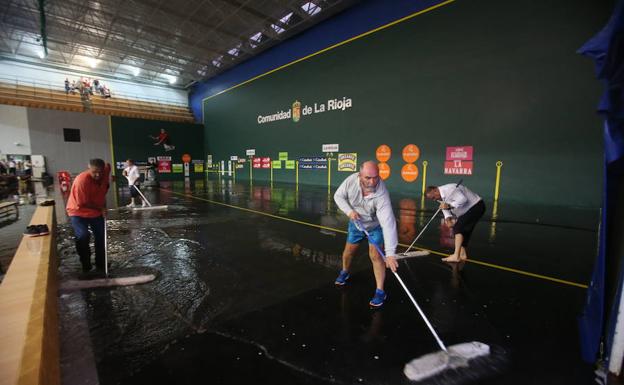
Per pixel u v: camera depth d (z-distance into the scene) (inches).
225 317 95.0
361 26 442.0
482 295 111.0
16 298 71.6
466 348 78.7
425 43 374.0
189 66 732.7
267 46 601.0
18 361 50.4
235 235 197.8
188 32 569.3
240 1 463.2
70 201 126.6
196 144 845.8
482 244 172.7
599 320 71.4
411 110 394.9
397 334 86.7
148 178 555.2
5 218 247.3
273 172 631.8
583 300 107.0
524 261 146.2
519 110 307.1
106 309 99.3
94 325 89.7
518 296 110.1
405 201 333.4
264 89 631.8
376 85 431.2
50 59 718.5
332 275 130.2
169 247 170.6
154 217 258.4
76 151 675.4
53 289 95.1
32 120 625.3
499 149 323.3
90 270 133.0
